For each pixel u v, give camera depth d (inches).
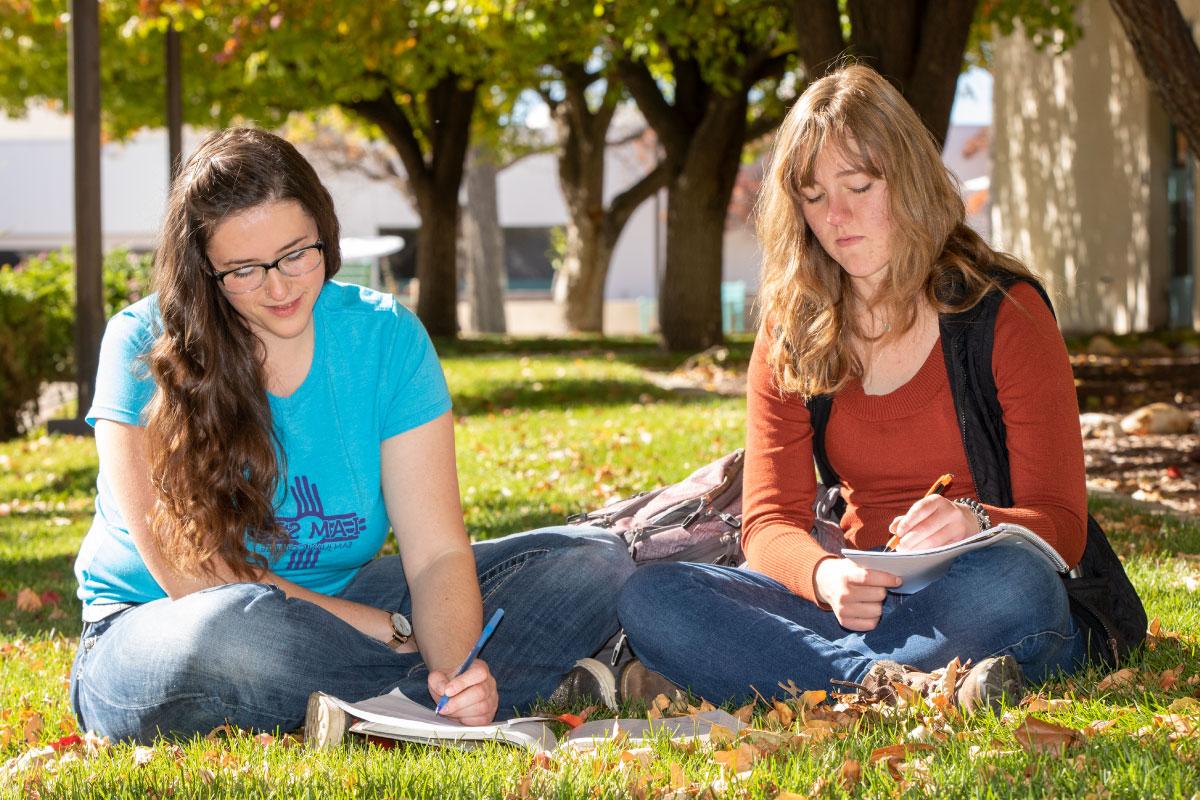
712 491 137.9
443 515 121.3
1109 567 119.1
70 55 436.8
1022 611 107.3
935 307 115.6
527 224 1685.5
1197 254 642.2
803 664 112.9
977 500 116.6
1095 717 102.9
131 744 112.8
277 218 105.7
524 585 123.8
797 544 119.3
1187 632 136.9
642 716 119.4
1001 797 84.0
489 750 102.5
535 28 570.6
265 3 618.2
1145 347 582.9
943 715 103.3
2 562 235.1
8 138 1581.0
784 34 614.9
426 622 116.3
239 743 108.3
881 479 121.2
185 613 110.8
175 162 115.0
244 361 111.0
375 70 767.1
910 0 394.6
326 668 113.6
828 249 116.8
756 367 127.2
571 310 1074.7
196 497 110.2
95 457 382.9
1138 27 290.4
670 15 569.3
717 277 681.6
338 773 97.0
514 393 477.7
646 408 412.2
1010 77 828.6
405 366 121.3
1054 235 780.0
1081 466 114.7
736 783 91.2
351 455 118.7
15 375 484.1
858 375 119.7
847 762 91.3
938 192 115.7
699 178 666.8
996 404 115.2
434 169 888.9
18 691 143.6
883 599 110.7
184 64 768.9
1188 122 294.5
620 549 129.0
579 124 1023.6
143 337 115.2
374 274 1510.8
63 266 551.2
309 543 119.8
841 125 113.3
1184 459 305.9
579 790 89.6
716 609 116.3
